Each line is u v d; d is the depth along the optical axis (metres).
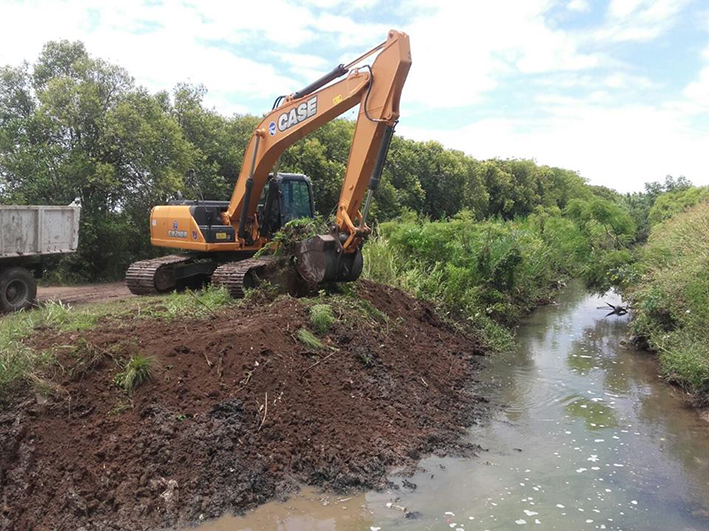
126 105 15.88
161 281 11.49
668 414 7.24
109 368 5.46
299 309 7.50
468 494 5.07
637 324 10.92
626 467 5.70
